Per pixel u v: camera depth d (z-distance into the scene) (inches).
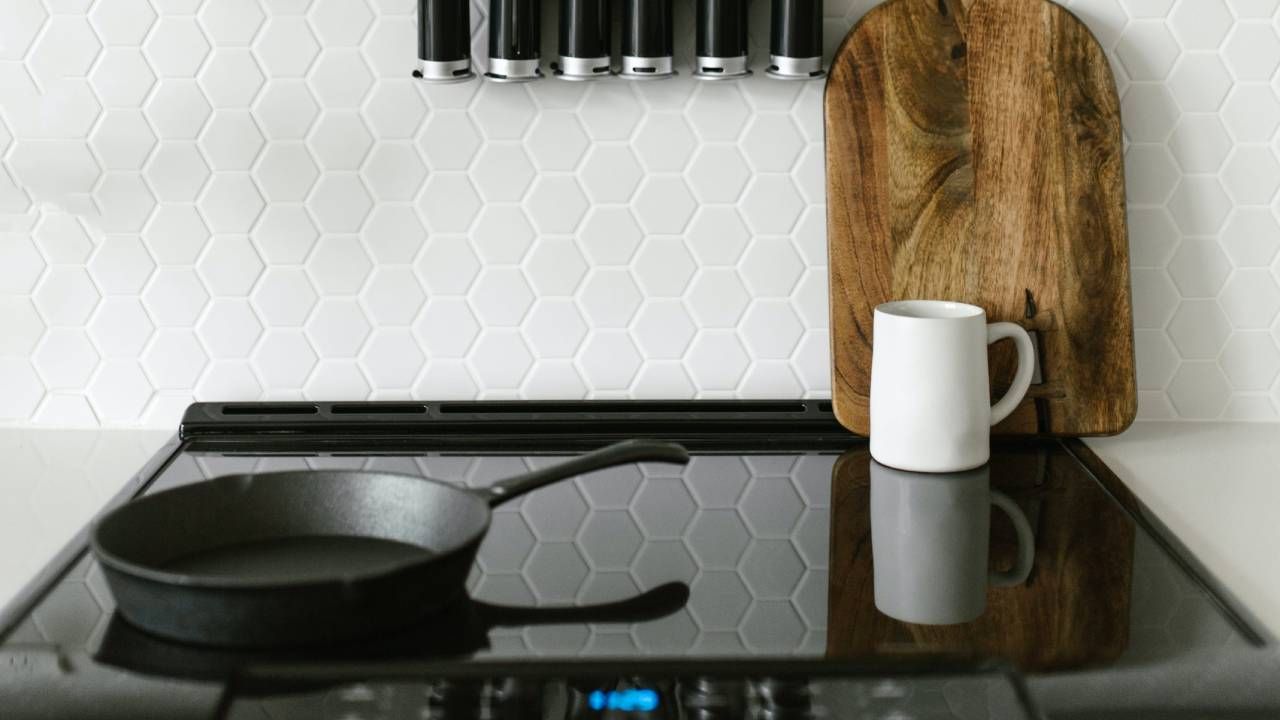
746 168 57.0
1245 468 53.6
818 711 35.6
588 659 35.9
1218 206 57.5
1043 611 39.6
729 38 52.9
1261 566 44.2
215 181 56.6
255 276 57.4
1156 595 40.8
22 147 56.1
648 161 56.8
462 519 40.9
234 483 42.8
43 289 57.4
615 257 57.6
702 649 36.7
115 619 38.4
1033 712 34.6
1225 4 55.9
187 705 34.0
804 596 40.7
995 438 56.4
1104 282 55.8
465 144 56.4
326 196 56.7
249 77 55.7
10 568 43.7
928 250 55.9
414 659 35.7
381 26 55.3
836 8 56.0
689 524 47.4
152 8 55.1
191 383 58.1
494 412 57.6
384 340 58.0
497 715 35.4
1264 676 35.8
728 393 58.6
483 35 55.5
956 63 55.1
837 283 55.9
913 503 49.2
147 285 57.4
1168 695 35.0
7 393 57.9
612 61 56.1
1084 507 48.7
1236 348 58.2
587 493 50.5
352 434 56.4
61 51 55.4
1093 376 56.0
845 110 55.2
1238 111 56.7
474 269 57.6
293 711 34.9
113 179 56.5
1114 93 55.4
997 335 52.4
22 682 34.7
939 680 35.9
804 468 53.2
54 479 52.4
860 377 55.9
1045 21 55.0
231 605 35.2
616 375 58.4
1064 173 55.6
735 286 57.9
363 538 42.9
